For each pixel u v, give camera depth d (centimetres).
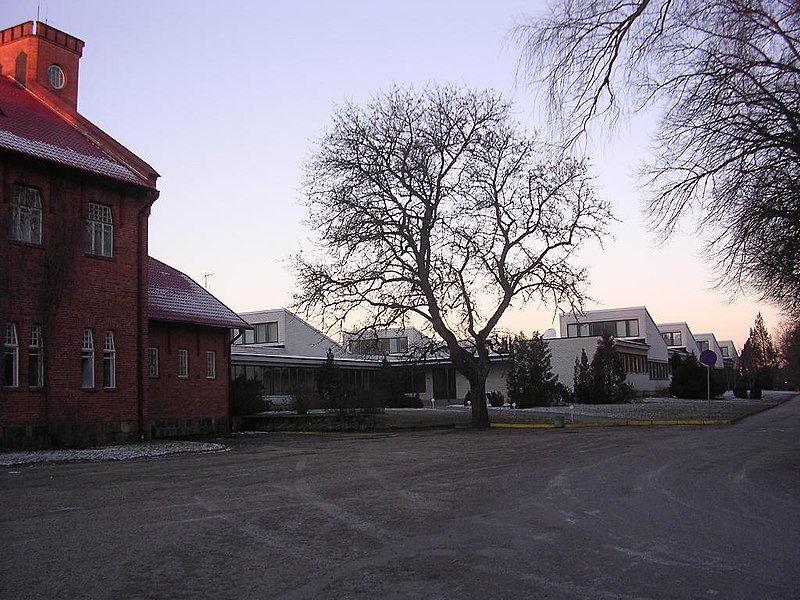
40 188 2184
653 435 2305
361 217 3006
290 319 5956
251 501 1067
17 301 2086
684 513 937
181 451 2052
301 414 3538
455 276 3089
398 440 2394
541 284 3056
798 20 1155
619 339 6156
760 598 573
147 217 2566
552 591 594
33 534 830
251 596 584
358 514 948
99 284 2347
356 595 586
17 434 2047
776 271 1608
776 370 11625
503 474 1364
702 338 12619
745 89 1331
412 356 3347
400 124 3072
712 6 1130
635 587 604
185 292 3219
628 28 1090
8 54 2783
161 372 2884
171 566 678
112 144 2573
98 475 1445
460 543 770
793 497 1066
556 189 3003
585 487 1175
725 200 1494
